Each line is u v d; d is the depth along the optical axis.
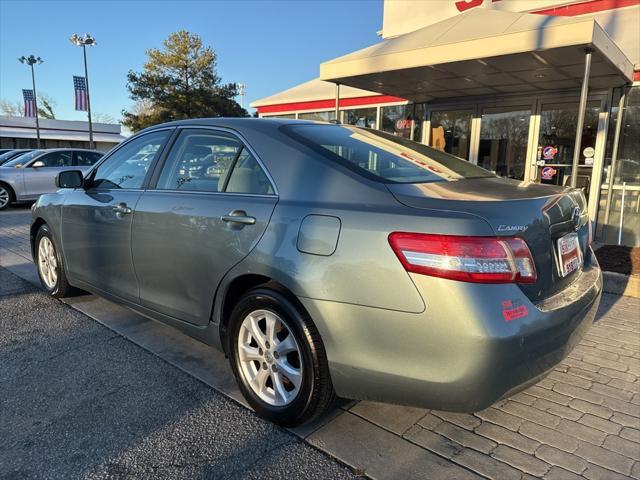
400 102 9.92
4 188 11.70
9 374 3.08
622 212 7.59
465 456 2.34
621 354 3.58
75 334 3.73
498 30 5.57
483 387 1.94
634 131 7.41
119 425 2.53
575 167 5.64
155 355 3.38
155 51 36.84
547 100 8.15
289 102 11.74
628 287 5.02
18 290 4.86
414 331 2.00
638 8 8.04
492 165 8.93
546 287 2.21
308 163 2.52
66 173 3.86
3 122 43.91
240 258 2.56
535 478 2.19
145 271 3.24
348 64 6.97
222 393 2.88
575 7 8.55
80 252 3.93
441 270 1.94
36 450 2.32
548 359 2.14
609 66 6.19
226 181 2.83
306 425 2.56
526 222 2.11
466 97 9.00
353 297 2.13
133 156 3.61
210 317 2.86
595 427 2.63
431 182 2.47
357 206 2.22
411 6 10.59
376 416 2.67
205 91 37.28
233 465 2.23
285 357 2.51
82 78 31.94
